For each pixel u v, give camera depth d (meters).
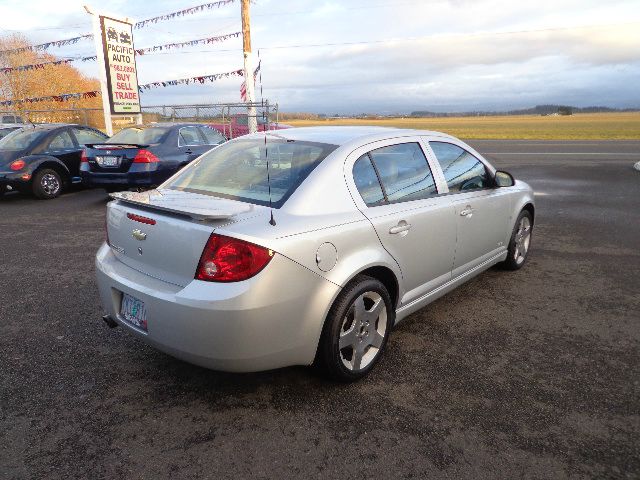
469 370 3.18
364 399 2.85
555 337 3.66
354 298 2.84
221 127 15.79
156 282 2.66
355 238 2.84
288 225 2.58
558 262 5.56
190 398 2.85
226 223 2.48
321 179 2.88
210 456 2.37
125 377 3.07
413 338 3.64
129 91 15.54
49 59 36.47
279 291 2.47
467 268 4.15
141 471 2.26
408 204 3.34
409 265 3.31
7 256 5.73
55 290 4.57
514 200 4.78
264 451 2.40
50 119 27.67
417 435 2.53
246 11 17.36
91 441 2.46
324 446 2.44
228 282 2.39
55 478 2.21
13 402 2.79
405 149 3.56
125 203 3.01
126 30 15.22
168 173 8.42
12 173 9.17
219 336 2.40
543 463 2.33
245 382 3.02
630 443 2.47
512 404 2.80
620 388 2.98
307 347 2.68
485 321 3.94
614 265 5.46
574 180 12.70
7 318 3.93
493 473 2.26
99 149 8.27
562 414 2.71
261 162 3.18
